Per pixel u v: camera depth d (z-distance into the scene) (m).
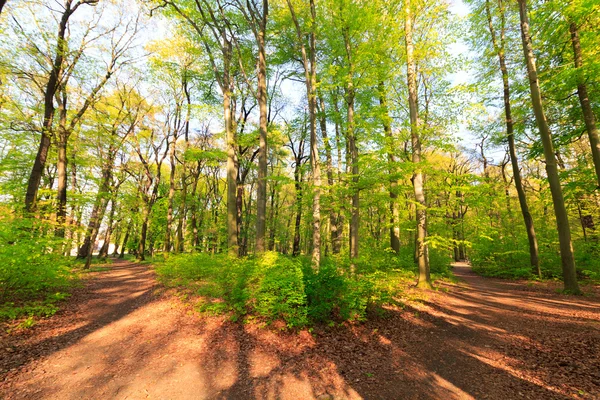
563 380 3.95
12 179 16.62
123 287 11.24
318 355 5.25
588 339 5.28
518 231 18.17
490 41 14.48
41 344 5.32
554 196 10.19
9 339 5.29
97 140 18.84
